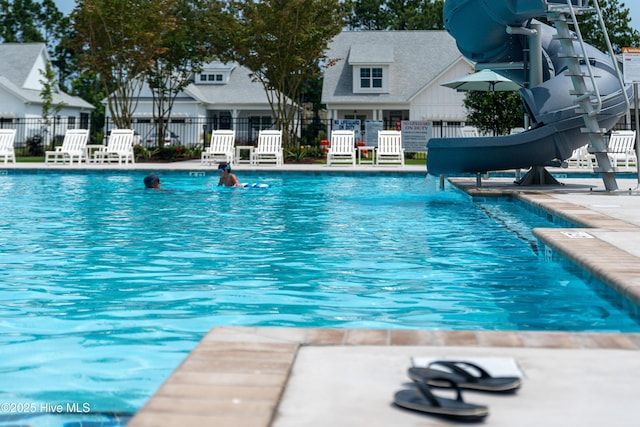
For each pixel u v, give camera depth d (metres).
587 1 10.99
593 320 3.95
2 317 3.96
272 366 2.24
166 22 25.16
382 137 21.97
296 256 6.16
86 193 12.86
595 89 10.41
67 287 4.80
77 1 24.70
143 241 7.04
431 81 36.78
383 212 9.80
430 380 1.95
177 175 18.34
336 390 2.03
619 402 1.91
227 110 44.75
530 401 1.92
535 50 11.73
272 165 21.58
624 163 22.23
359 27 66.19
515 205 10.60
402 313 4.11
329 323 3.87
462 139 11.59
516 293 4.68
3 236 7.36
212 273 5.34
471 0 11.48
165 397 1.94
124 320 3.91
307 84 57.41
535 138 11.27
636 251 4.86
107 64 25.22
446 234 7.59
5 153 20.72
